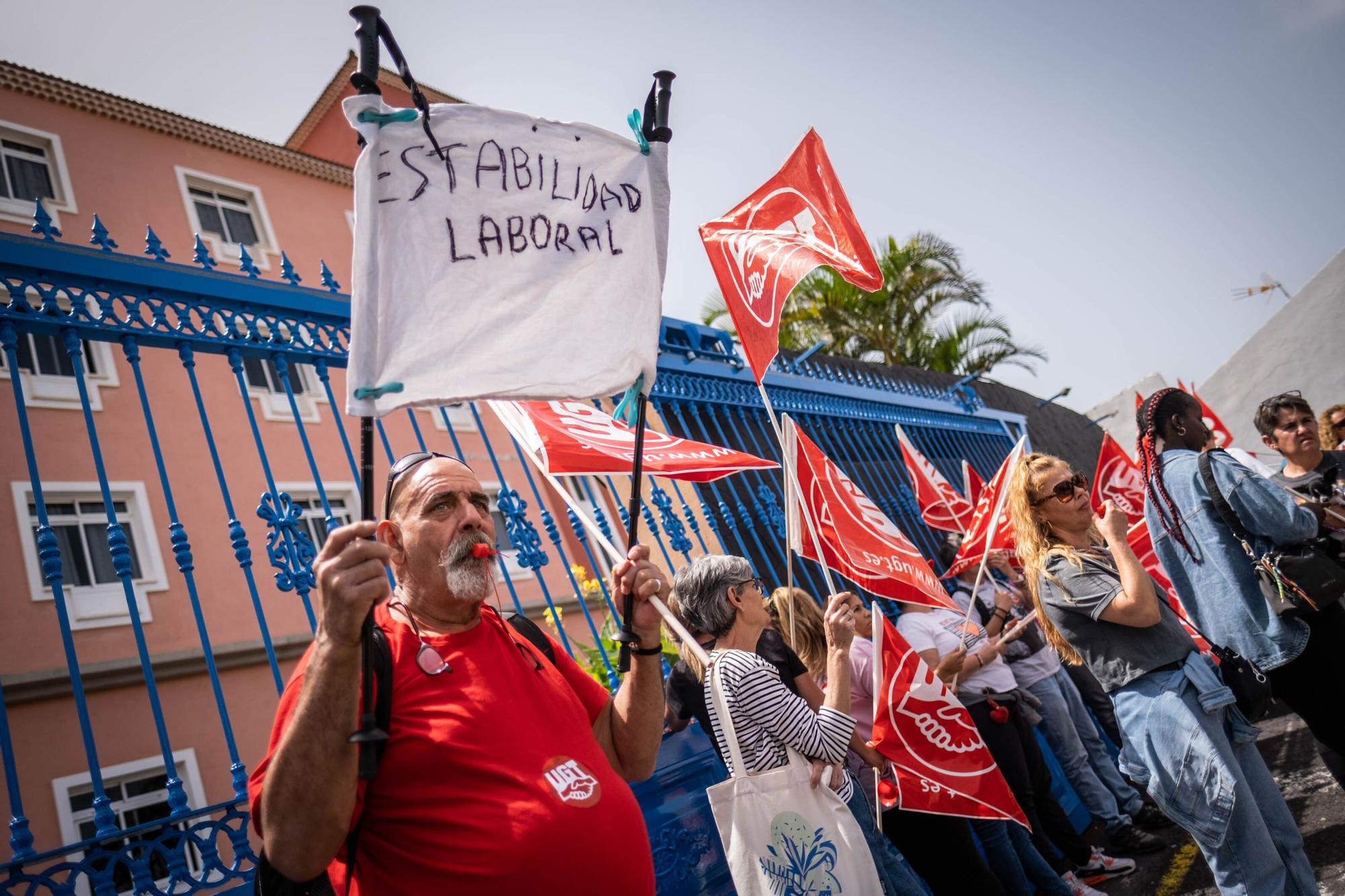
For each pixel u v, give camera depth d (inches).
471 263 71.8
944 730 124.3
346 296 145.7
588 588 159.2
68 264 116.7
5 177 521.3
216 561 528.4
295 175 677.3
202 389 555.5
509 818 67.4
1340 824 169.5
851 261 122.2
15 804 87.0
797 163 131.0
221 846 335.0
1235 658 127.5
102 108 578.2
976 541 186.7
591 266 77.9
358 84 67.3
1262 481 125.8
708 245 129.0
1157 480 139.9
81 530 493.0
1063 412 499.2
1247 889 113.4
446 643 76.7
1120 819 195.9
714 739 111.7
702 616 125.6
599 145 80.3
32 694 435.2
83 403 112.0
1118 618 121.3
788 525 132.0
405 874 67.8
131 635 488.1
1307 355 432.1
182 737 472.4
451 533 79.0
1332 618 125.4
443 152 71.8
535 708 76.1
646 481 221.0
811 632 149.5
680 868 136.3
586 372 75.6
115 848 90.8
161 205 585.3
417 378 67.5
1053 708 201.0
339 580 59.5
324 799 60.5
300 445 572.4
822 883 93.0
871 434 279.0
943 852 130.6
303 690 60.7
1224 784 113.7
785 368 259.3
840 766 105.4
